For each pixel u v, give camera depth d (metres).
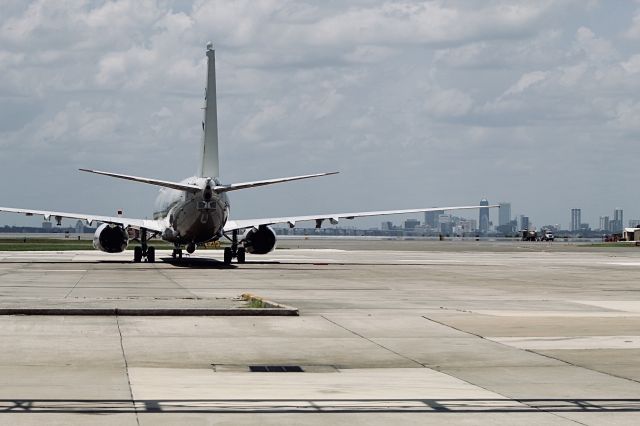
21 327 28.34
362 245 194.00
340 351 24.58
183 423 15.76
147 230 79.62
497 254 119.75
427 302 39.47
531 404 17.62
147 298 38.34
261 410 16.94
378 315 33.19
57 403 17.28
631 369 21.88
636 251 138.50
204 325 29.48
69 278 54.97
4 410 16.61
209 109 79.25
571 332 28.52
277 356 23.67
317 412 16.80
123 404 17.28
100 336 26.59
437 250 143.50
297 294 43.56
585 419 16.30
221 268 69.94
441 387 19.48
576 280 57.88
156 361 22.61
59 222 79.94
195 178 75.12
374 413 16.75
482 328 29.45
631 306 38.09
